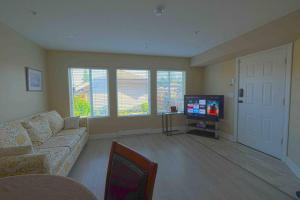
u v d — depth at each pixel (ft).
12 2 6.24
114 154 3.69
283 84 9.29
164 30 9.31
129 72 15.40
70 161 8.00
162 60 16.01
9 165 4.92
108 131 14.88
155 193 6.80
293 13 7.18
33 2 6.27
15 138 6.69
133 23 8.33
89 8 6.79
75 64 13.80
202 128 14.93
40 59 12.16
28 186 3.17
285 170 8.45
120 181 3.34
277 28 7.90
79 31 9.34
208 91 16.51
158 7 6.75
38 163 5.07
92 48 12.98
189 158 10.12
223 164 9.25
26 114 9.97
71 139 9.16
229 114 13.65
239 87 12.54
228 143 12.75
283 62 9.23
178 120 17.03
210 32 9.66
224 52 11.66
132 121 15.55
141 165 3.02
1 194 2.93
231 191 6.86
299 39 8.10
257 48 9.94
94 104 14.67
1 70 7.86
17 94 9.09
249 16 7.62
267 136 10.46
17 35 9.23
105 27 8.81
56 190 3.07
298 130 8.13
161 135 15.23
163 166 9.12
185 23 8.37
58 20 7.90
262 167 8.80
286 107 9.05
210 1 6.32
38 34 9.68
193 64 16.15
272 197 6.43
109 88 14.71
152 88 15.93
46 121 9.75
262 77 10.61
